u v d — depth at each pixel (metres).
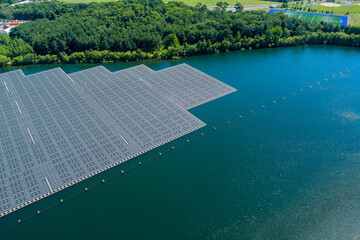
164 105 164.50
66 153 132.50
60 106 164.50
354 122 154.62
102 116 155.75
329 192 118.12
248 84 186.88
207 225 106.50
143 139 140.62
